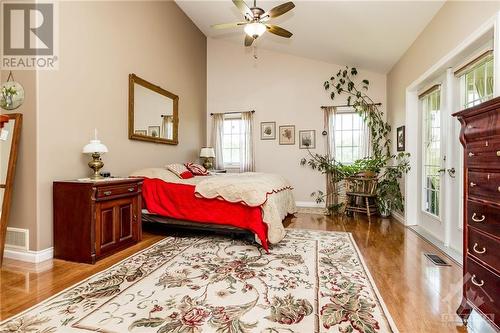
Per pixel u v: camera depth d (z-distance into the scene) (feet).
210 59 21.11
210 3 15.67
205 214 10.74
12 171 8.49
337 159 18.97
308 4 12.33
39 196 8.56
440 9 9.88
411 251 9.53
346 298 6.23
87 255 8.39
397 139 15.35
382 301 6.10
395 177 15.25
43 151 8.68
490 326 4.82
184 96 17.74
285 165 19.76
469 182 5.23
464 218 5.39
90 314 5.57
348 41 14.74
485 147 4.76
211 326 5.17
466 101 9.37
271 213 9.95
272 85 20.03
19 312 5.65
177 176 12.25
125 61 12.28
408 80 13.42
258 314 5.57
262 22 10.50
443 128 10.69
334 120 18.62
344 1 11.19
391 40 13.14
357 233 11.98
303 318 5.43
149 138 13.84
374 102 18.21
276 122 19.93
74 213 8.57
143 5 13.51
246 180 11.16
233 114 20.68
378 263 8.38
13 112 8.79
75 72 9.78
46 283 7.01
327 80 19.04
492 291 4.55
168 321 5.33
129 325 5.20
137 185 10.39
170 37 16.01
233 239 10.98
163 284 6.94
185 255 9.11
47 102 8.81
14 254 8.71
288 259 8.73
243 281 7.11
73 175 9.74
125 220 9.82
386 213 15.72
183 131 17.63
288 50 19.03
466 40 8.13
